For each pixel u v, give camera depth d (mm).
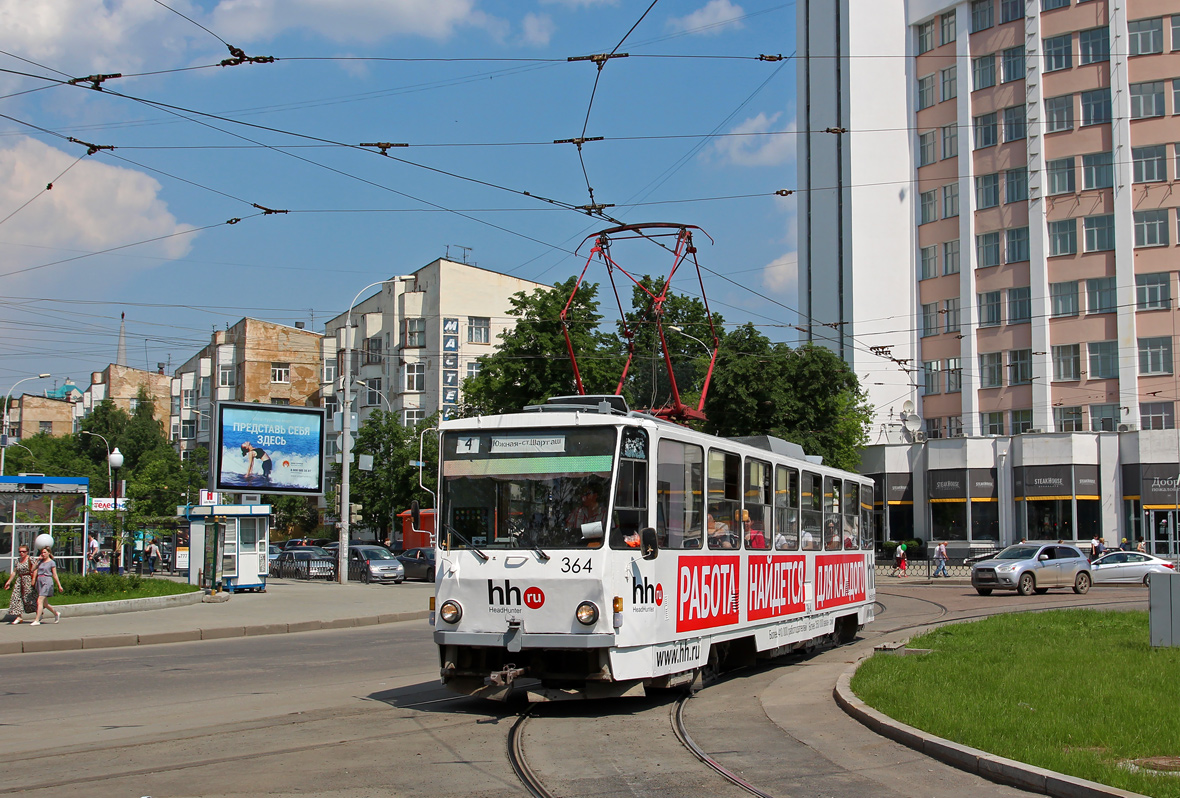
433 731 9250
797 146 57625
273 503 66562
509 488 10375
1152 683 10539
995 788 7059
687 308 52562
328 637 19938
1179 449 42750
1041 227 47156
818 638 15508
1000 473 46844
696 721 9867
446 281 62188
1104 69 46188
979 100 49906
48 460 83688
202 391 79875
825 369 41500
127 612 23578
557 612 9891
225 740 8836
